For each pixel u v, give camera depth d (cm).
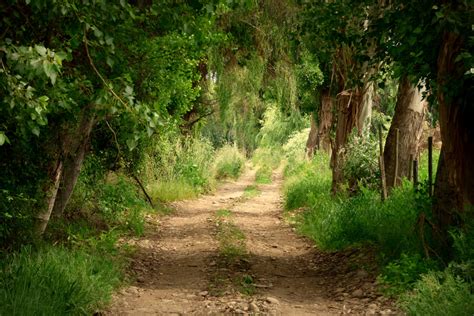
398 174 1477
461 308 609
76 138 1033
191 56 1231
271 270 1035
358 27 1150
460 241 767
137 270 1005
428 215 942
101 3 614
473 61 722
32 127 577
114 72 901
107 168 1372
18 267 712
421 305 654
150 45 995
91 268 820
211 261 1078
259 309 736
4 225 821
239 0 764
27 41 675
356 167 1608
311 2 1080
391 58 1048
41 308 612
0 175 855
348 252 1110
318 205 1614
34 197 934
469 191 851
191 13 753
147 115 628
